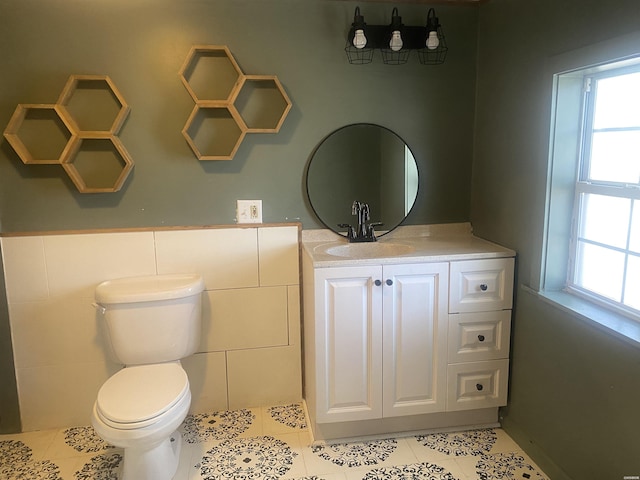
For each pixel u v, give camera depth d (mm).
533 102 2176
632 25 1612
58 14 2314
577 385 1958
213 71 2475
